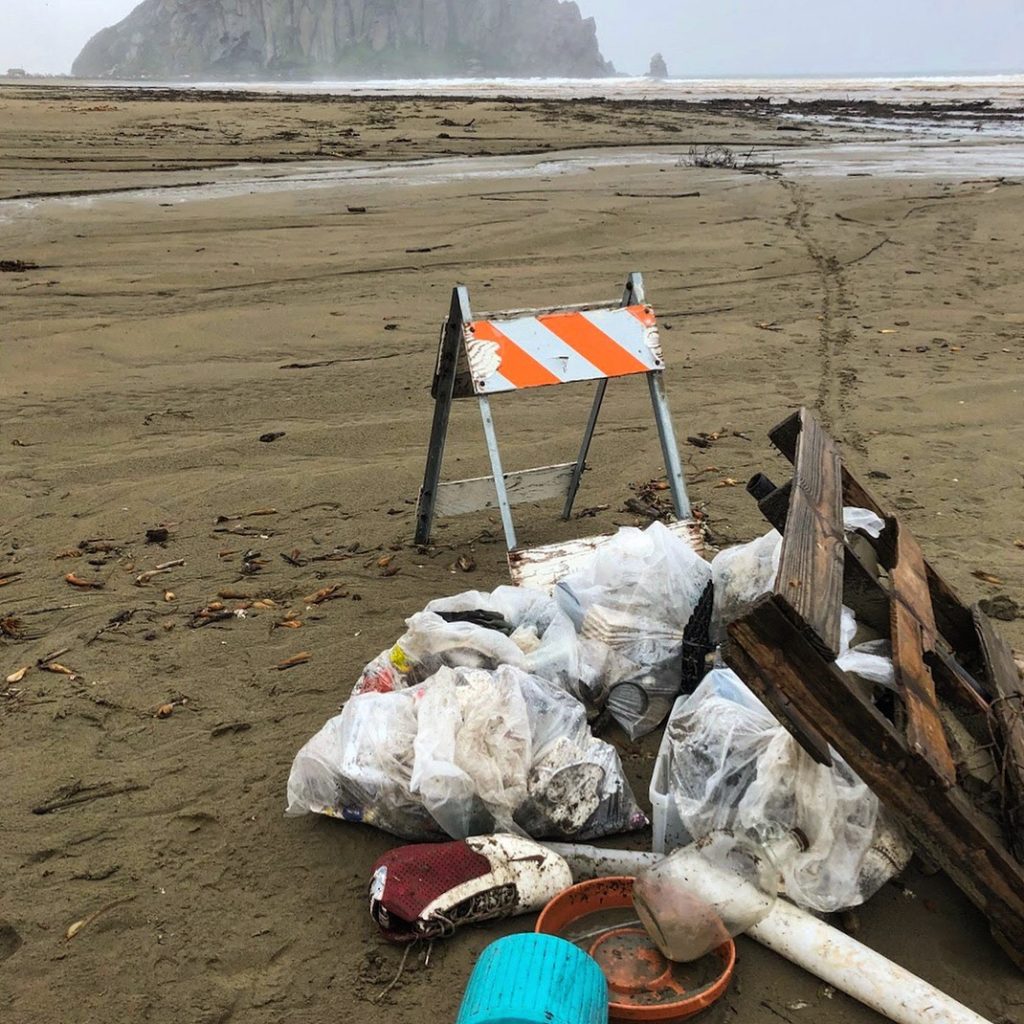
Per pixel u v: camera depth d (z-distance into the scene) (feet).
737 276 35.50
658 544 11.93
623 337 13.98
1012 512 17.60
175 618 14.08
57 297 31.91
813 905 8.45
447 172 63.36
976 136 96.78
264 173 62.08
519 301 31.50
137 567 15.70
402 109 124.98
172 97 168.35
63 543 16.55
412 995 8.06
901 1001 7.62
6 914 8.89
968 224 43.96
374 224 43.55
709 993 7.68
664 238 41.14
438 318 30.07
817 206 48.57
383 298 32.14
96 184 55.47
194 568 15.62
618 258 37.81
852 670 9.40
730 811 8.93
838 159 72.54
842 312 31.22
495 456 13.16
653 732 11.39
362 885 9.20
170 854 9.61
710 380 25.14
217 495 18.40
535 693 10.09
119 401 23.45
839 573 8.89
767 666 7.61
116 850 9.66
